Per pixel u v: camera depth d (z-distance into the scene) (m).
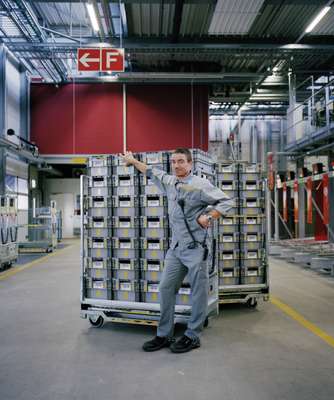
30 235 16.47
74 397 2.85
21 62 15.26
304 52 12.98
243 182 5.59
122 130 16.83
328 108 11.08
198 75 14.98
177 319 4.20
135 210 4.46
